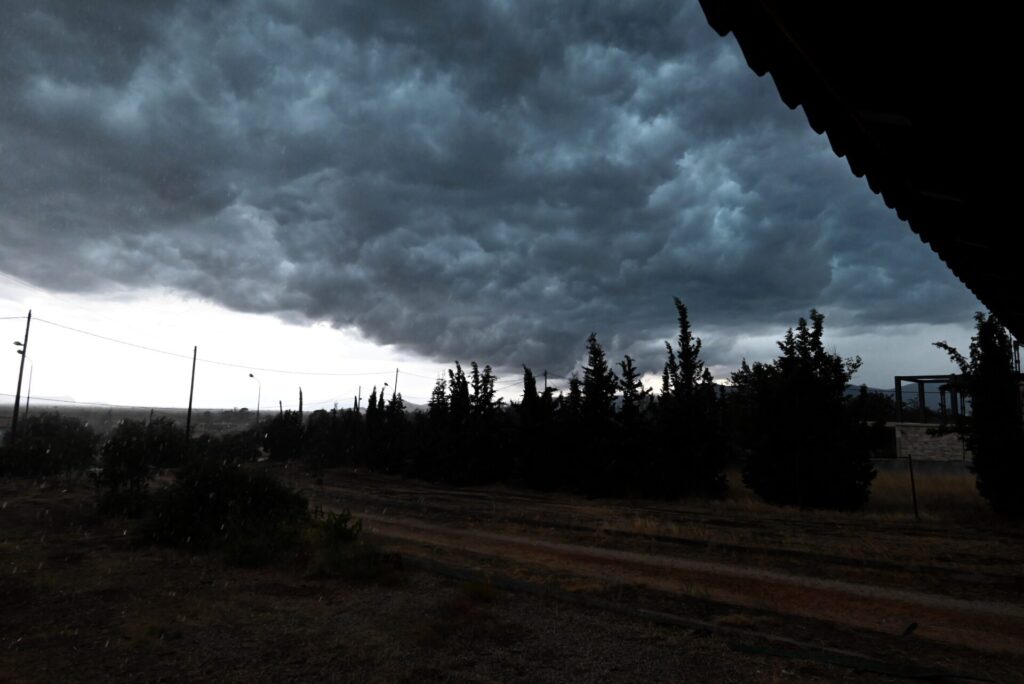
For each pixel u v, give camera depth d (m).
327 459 50.50
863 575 11.26
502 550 13.96
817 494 21.91
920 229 4.30
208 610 8.60
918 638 7.61
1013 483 18.34
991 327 19.42
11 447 29.05
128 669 6.29
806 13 1.98
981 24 1.75
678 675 6.24
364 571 10.68
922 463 30.47
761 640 7.32
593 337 31.39
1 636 7.25
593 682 6.06
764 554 13.19
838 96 2.47
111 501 17.78
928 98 2.25
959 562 12.08
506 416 36.25
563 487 30.77
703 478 26.03
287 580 10.57
